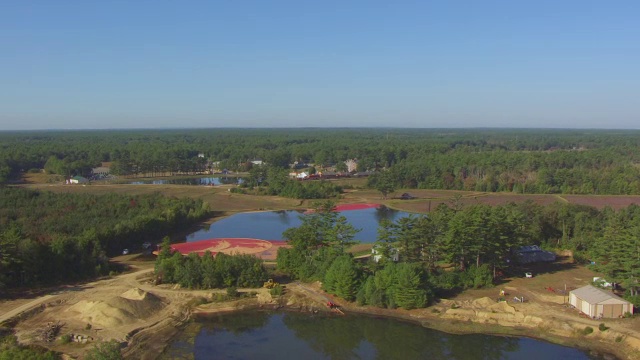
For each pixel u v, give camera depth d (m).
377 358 85.75
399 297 102.62
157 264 118.19
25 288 109.88
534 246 136.25
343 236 127.50
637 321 92.44
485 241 112.50
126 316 95.06
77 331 89.69
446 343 90.31
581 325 91.62
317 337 93.44
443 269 120.94
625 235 106.56
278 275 123.25
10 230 124.94
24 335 87.19
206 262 115.00
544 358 83.88
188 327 96.38
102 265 122.94
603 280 108.00
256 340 92.00
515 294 107.50
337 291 107.69
